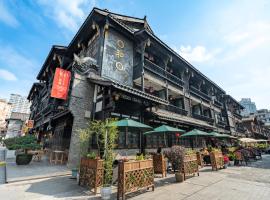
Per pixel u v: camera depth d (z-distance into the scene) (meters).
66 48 15.82
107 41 12.09
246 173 8.98
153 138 12.53
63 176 7.42
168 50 15.28
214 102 25.66
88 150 9.31
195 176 8.19
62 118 12.39
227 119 28.66
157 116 11.88
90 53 13.32
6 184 6.09
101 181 5.63
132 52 13.89
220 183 6.85
